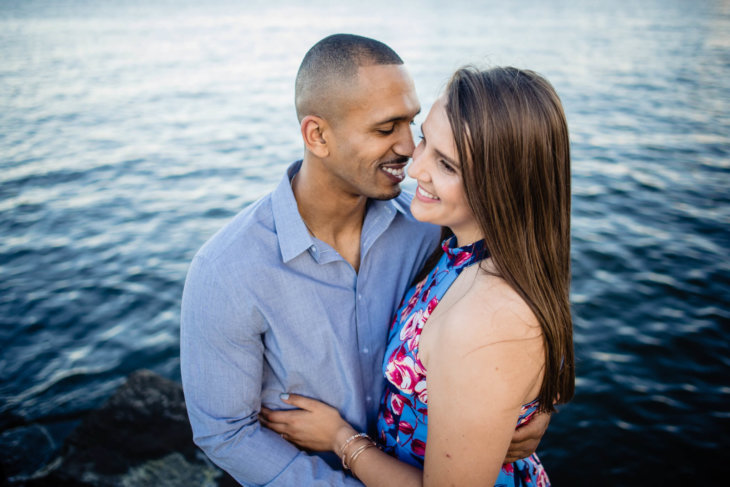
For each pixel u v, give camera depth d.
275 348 1.58
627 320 6.05
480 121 1.17
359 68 1.42
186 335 1.52
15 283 7.31
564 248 1.28
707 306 6.27
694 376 5.22
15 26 48.16
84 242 8.59
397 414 1.52
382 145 1.49
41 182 11.41
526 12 54.50
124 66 27.91
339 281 1.62
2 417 4.92
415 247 1.83
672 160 11.80
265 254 1.52
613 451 4.45
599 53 27.98
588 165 11.55
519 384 1.20
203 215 9.71
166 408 3.69
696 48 29.64
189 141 14.81
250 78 24.78
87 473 3.31
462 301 1.23
